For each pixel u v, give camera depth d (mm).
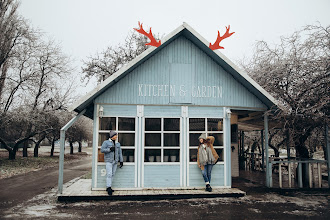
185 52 9328
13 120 17766
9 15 17609
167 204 7477
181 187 8859
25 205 7285
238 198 8227
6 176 13031
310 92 9266
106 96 8828
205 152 8633
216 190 8734
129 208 7039
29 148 41562
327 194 8883
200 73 9328
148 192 8297
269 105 9555
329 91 8977
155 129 8977
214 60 9445
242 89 9555
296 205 7457
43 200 7867
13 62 18047
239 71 8812
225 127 9297
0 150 30453
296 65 9469
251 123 12594
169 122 9078
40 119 18719
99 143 8695
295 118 8914
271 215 6492
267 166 9453
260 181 10867
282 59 10305
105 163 8578
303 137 10359
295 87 9586
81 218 6129
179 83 9188
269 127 12234
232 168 12078
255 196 8500
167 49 9242
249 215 6480
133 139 8867
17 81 18188
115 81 8758
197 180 8961
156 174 8812
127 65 8250
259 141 18047
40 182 11156
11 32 17672
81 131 30156
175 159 8969
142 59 8781
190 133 9125
